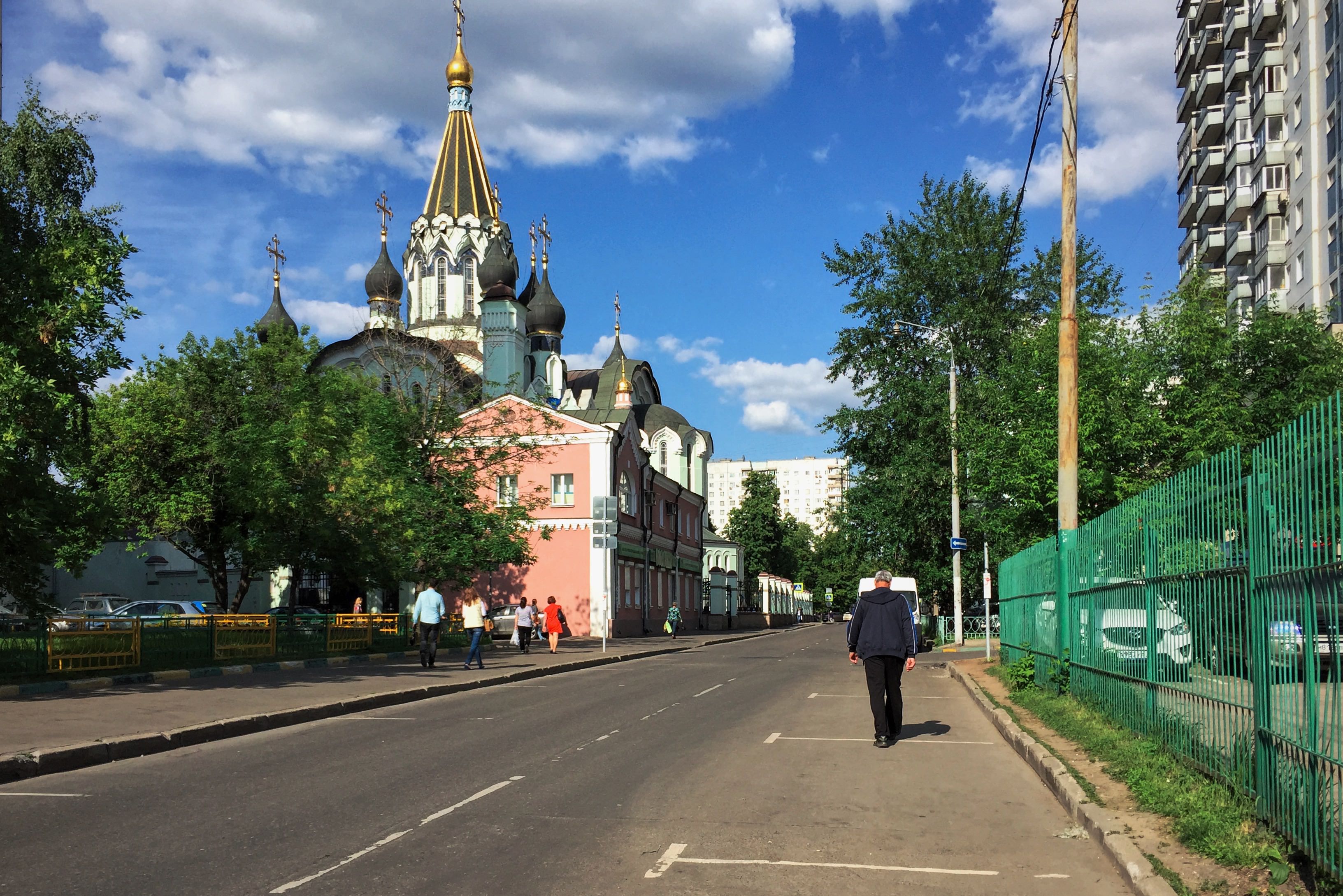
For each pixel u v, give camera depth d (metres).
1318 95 48.16
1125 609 12.41
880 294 43.97
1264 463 7.62
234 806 9.16
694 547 73.94
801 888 6.71
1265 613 7.57
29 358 18.59
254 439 30.22
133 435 35.72
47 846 7.69
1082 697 15.02
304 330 39.56
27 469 18.03
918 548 44.94
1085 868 7.26
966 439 33.28
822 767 11.48
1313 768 6.54
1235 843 6.91
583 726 15.10
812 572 138.75
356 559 30.66
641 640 48.62
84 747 11.39
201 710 15.27
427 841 7.86
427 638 26.14
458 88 81.06
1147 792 8.66
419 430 37.97
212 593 53.75
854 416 43.88
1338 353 28.30
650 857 7.44
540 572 51.62
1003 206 44.03
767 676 25.72
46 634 18.39
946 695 20.70
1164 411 27.92
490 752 12.41
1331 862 6.14
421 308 78.88
